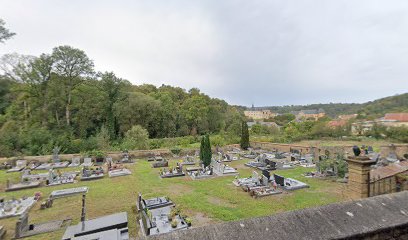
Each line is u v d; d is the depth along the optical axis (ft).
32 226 29.94
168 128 168.14
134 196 43.47
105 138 107.34
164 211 34.14
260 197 40.98
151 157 88.02
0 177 60.95
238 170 65.31
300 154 83.15
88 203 39.99
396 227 9.49
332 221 9.29
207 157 64.28
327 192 43.09
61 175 58.18
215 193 44.06
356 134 127.95
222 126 203.00
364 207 10.34
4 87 118.93
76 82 126.93
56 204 39.75
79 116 130.62
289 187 44.65
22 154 86.58
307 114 374.63
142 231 28.63
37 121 114.32
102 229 26.43
